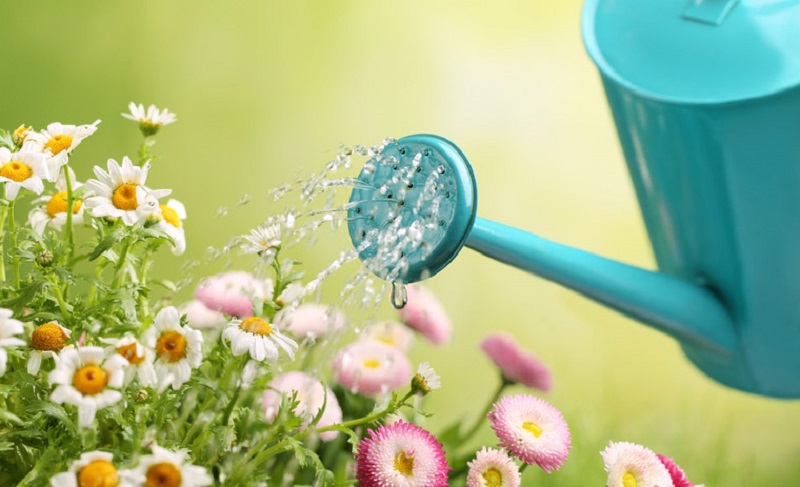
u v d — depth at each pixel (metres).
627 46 1.08
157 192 0.96
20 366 0.97
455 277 2.07
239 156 2.26
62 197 1.02
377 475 0.96
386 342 1.15
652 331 2.02
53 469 0.92
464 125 2.39
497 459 0.98
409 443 0.97
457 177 0.93
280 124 2.33
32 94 2.27
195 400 0.99
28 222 1.02
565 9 2.59
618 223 2.27
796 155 1.03
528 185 2.31
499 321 2.01
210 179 2.21
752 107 1.01
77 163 2.17
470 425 1.69
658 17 1.08
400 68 2.46
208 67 2.39
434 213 0.94
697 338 1.08
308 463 1.00
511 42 2.54
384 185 0.96
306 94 2.39
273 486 1.00
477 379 1.84
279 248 0.96
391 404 0.98
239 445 0.96
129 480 0.89
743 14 1.06
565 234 2.24
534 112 2.42
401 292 0.95
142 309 0.99
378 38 2.50
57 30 2.36
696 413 1.81
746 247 1.06
